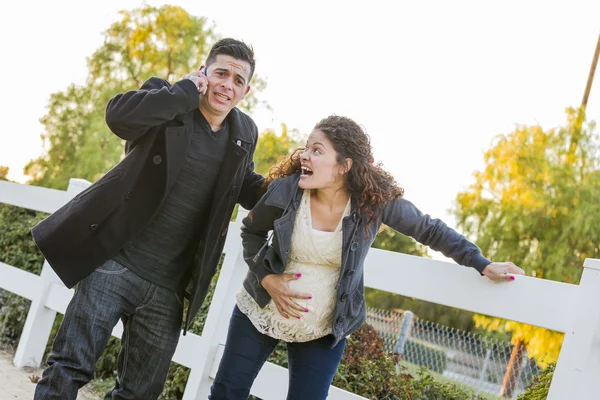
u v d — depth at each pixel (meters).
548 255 12.16
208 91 2.84
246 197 3.14
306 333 2.66
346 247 2.60
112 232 2.83
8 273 5.04
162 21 18.75
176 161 2.79
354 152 2.58
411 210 2.72
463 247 2.73
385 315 4.96
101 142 18.20
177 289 2.97
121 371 3.03
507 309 2.75
